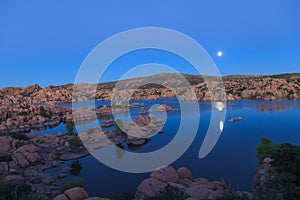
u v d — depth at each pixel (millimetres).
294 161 18703
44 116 196875
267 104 196375
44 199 34531
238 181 49094
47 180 49812
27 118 178500
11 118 175875
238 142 87562
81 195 23125
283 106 179625
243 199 13492
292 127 109938
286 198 13055
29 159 67562
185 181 27938
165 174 27266
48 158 71438
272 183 16703
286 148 20375
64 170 59312
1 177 45656
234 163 62500
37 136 106875
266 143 37594
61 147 83625
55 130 142125
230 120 131625
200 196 19078
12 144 84875
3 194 24500
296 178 16641
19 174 54219
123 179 51594
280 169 19078
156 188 23562
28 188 29047
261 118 137500
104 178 52750
